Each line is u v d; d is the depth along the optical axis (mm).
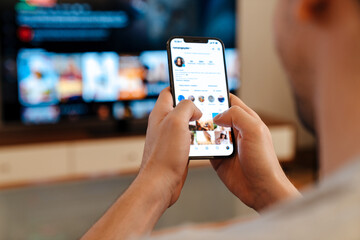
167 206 541
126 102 3244
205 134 728
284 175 588
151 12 3180
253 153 570
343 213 193
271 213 217
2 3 2916
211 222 2039
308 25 210
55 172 2949
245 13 3588
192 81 779
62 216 2002
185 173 575
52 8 2996
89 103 3182
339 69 204
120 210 483
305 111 236
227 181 657
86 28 3078
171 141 523
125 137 3055
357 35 198
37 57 3033
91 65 3135
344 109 204
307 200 207
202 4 3266
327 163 217
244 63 3650
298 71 224
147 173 518
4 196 2012
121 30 3145
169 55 782
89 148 2992
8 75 3012
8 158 2844
